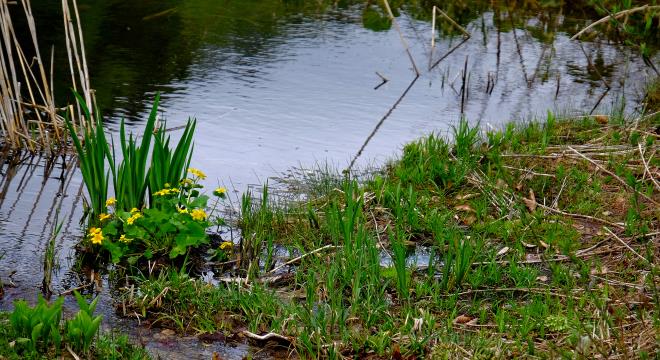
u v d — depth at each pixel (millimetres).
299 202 6914
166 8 14016
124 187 6285
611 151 7527
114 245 5895
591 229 6285
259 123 9008
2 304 5215
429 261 5629
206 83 10320
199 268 5891
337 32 13211
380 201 6816
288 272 5777
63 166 7875
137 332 4926
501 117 9383
